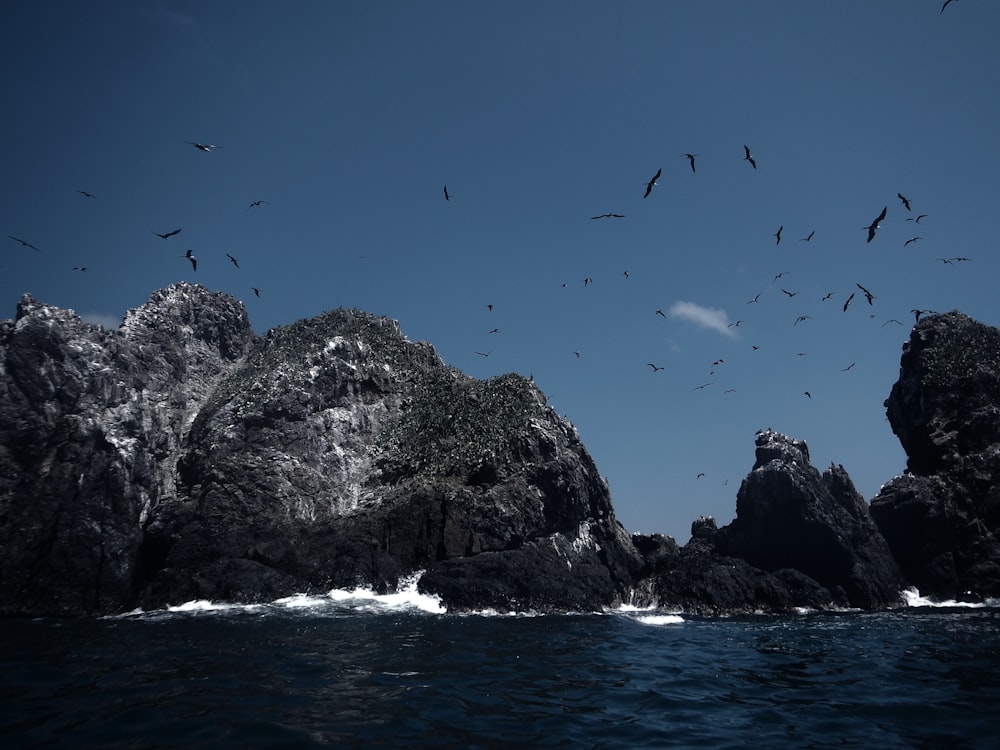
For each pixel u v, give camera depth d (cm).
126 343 6544
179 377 6975
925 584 6084
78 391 5850
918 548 6184
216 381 7269
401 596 4897
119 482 5256
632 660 2811
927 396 6694
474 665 2614
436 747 1588
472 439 5969
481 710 1925
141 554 5219
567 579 5197
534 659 2789
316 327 7469
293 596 4831
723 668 2658
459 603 4691
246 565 4966
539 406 6550
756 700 2109
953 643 3269
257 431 5884
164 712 1831
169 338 7150
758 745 1653
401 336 7750
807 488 6019
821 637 3581
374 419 6462
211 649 2920
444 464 5794
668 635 3656
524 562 5119
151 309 7306
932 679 2397
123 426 5706
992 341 6731
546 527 5691
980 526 5956
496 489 5597
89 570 4912
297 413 6062
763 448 6500
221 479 5456
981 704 2022
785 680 2416
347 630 3584
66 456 5347
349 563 5091
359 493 5819
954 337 6825
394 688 2158
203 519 5253
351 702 1967
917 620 4450
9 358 5762
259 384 6247
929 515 6122
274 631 3541
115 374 6072
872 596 5700
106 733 1647
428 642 3180
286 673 2378
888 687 2277
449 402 6569
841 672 2559
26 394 5719
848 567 5834
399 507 5350
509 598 4775
